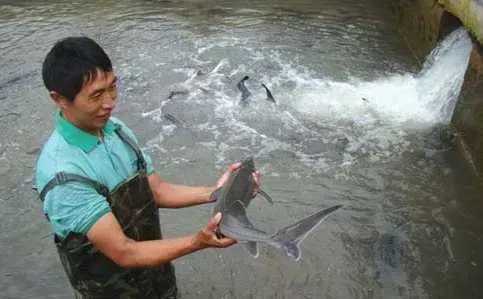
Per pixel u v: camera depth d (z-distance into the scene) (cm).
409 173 523
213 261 424
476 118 519
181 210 482
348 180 519
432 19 701
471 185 497
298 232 197
